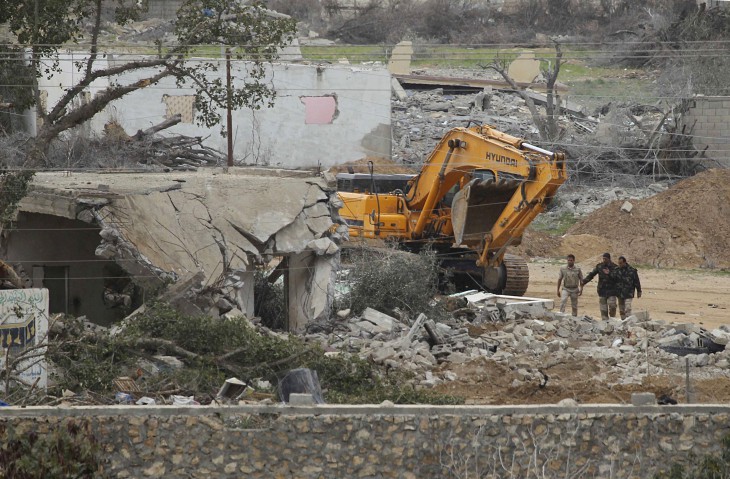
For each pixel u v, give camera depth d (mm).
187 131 187625
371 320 88000
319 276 90938
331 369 65688
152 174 105875
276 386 63906
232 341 68625
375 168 183125
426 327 84625
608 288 100125
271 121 192250
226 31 104062
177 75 104000
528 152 104625
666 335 89125
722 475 41531
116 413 41781
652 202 160750
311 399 42844
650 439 42562
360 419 41875
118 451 41656
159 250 82125
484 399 66750
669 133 187500
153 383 61375
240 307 83250
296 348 67875
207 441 41750
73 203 80938
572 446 42312
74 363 61969
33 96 115188
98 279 96312
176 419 41844
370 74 195500
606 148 189750
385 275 93188
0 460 40750
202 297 79625
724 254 151500
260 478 41688
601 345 88000
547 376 71750
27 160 97000
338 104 194500
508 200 105500
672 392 68625
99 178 97000
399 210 117500
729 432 42625
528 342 84625
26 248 93125
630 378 73562
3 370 56438
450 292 111188
